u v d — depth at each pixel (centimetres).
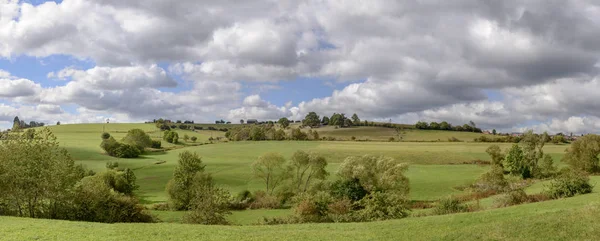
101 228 3042
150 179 9731
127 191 7594
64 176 4403
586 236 2047
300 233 2869
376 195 4459
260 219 5278
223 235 2839
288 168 8106
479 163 11062
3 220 3344
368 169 6744
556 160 11100
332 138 18825
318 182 7269
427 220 3106
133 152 13838
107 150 13762
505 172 9388
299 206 4566
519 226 2334
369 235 2723
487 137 16888
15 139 4359
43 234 2772
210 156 13950
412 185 8038
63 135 19200
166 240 2669
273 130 19075
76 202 4406
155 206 6681
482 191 6341
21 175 4138
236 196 6800
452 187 7738
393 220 3334
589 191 4134
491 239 2222
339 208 4566
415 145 15175
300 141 17538
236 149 15538
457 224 2834
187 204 6538
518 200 4322
